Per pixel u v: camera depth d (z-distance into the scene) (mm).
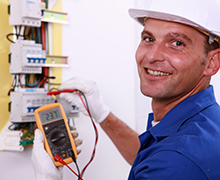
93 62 1535
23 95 1161
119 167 1652
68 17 1419
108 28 1590
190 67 742
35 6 1178
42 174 976
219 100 1747
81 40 1479
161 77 766
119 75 1653
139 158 762
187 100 786
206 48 752
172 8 729
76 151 1053
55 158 995
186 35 726
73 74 1453
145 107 1772
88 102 1188
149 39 823
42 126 1032
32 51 1173
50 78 1339
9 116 1245
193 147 642
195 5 729
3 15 1209
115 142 1271
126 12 1667
